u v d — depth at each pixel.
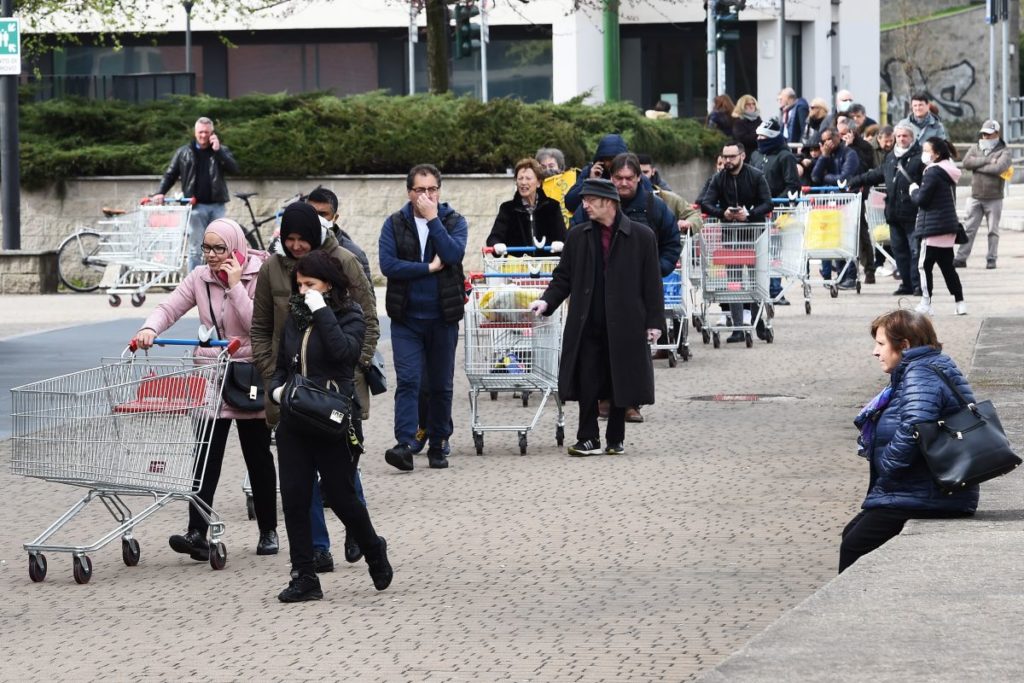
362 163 64.62
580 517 23.48
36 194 66.62
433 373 27.95
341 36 111.88
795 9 118.81
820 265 64.12
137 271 57.41
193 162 56.78
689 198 76.44
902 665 13.39
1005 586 15.93
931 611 15.09
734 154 43.19
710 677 13.13
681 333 41.09
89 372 21.02
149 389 20.66
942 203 48.00
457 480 26.73
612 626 17.58
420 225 27.84
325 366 19.38
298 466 19.14
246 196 62.25
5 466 28.23
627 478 26.44
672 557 20.84
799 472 26.44
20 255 61.25
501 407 34.59
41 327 48.41
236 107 68.75
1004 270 64.19
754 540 21.69
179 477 20.72
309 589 19.22
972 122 144.38
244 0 102.12
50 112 68.44
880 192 60.84
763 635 14.41
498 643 17.00
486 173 63.81
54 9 86.00
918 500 18.61
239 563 21.52
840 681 12.98
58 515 24.58
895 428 18.64
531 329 29.36
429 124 64.75
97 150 66.38
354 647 17.03
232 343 21.03
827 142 58.66
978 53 151.00
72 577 20.92
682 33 115.06
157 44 112.38
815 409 33.19
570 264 28.81
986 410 18.58
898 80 152.62
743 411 33.22
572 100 69.69
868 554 17.42
